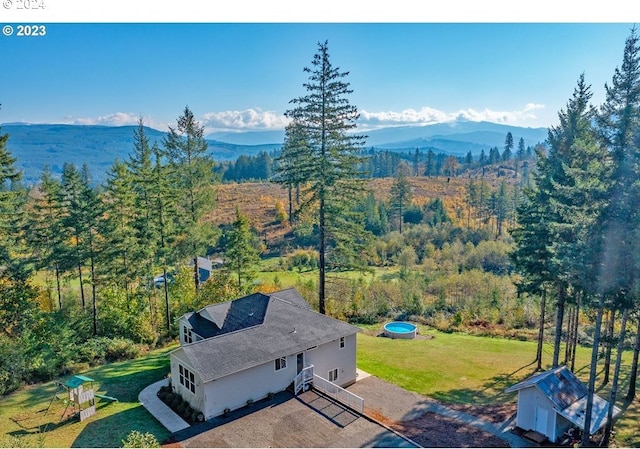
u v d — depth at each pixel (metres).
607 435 16.69
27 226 31.36
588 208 16.59
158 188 30.81
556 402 16.81
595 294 16.23
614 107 15.73
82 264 29.91
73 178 29.27
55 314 28.84
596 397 18.45
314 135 27.88
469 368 25.08
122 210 34.03
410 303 38.50
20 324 25.62
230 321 24.17
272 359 20.08
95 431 17.56
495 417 18.97
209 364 18.83
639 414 19.14
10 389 21.61
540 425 17.25
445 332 33.81
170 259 32.41
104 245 30.11
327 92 27.27
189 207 35.34
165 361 25.91
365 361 25.94
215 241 37.09
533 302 35.78
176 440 16.89
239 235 34.53
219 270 36.72
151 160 34.62
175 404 19.48
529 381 17.89
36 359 23.16
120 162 36.91
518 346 29.72
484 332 33.38
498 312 36.53
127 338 28.73
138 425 18.06
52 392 21.52
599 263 15.53
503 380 23.31
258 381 19.98
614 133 15.68
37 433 17.41
